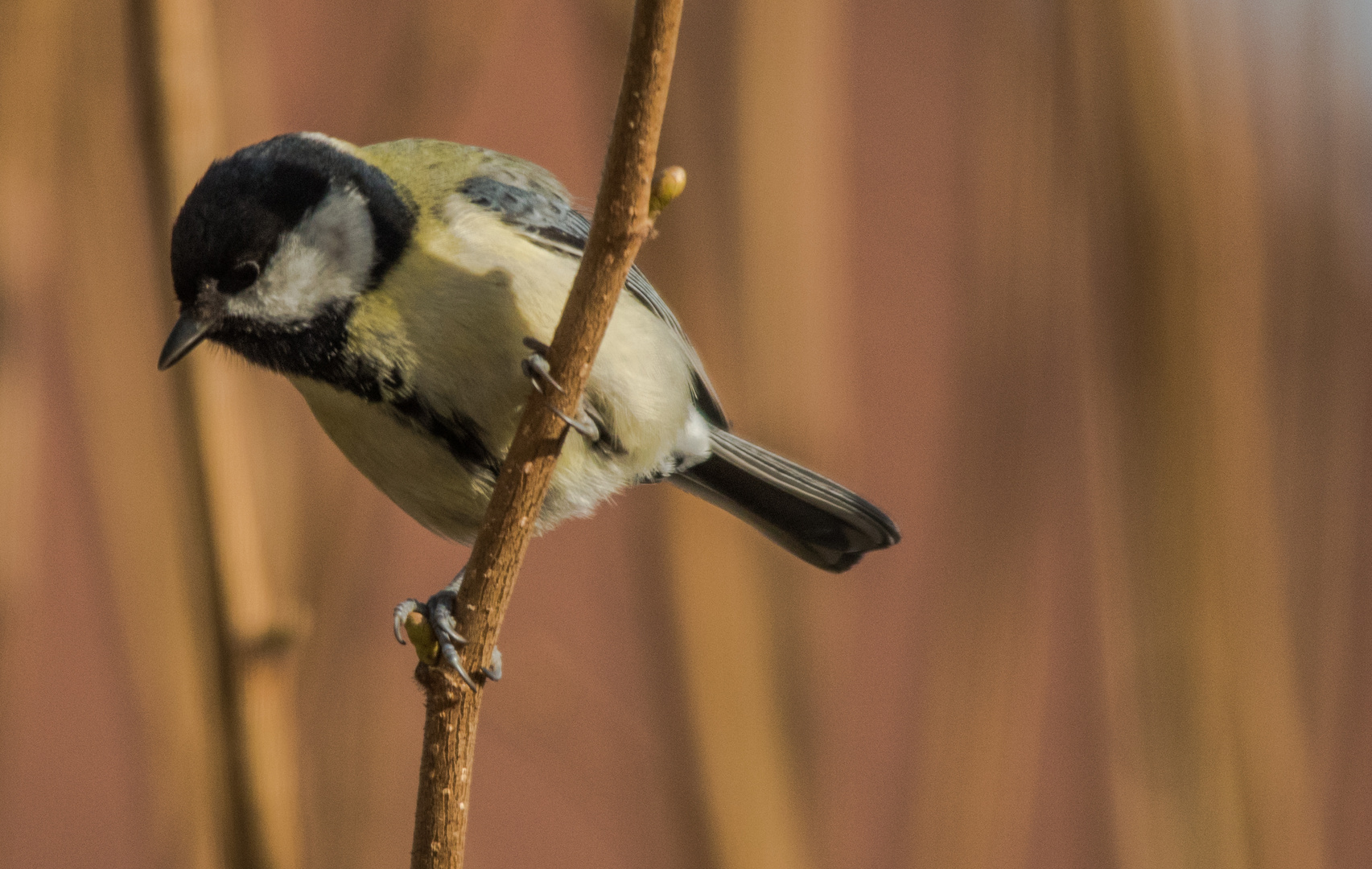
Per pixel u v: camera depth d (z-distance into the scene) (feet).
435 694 14.39
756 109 19.48
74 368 17.75
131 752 20.31
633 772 19.34
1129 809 18.07
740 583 18.57
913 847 18.25
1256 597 18.20
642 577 19.04
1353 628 18.89
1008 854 18.24
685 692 18.12
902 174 31.01
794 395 19.72
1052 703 23.66
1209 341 18.48
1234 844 17.56
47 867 24.85
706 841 17.62
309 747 17.46
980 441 19.34
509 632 21.08
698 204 19.61
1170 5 19.08
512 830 27.78
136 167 18.38
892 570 25.52
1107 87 19.21
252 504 16.26
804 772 18.19
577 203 20.71
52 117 18.12
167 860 15.90
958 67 20.80
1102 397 18.98
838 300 20.44
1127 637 18.47
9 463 18.04
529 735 19.52
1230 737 17.85
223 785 15.84
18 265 17.90
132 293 17.97
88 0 18.44
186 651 16.11
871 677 21.97
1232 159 18.88
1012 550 18.85
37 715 27.20
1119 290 18.92
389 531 20.66
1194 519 18.22
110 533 16.84
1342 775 18.57
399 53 20.07
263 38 20.24
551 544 26.58
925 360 31.37
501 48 28.07
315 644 17.53
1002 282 19.66
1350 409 19.08
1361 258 19.45
